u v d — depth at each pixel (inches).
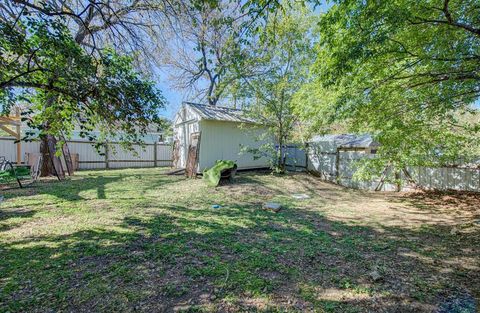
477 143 259.8
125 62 128.0
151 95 135.4
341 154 390.6
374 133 255.9
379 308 86.8
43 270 106.7
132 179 368.8
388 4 128.4
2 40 92.0
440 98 192.5
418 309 86.8
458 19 150.3
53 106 124.9
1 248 128.3
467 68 165.3
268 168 506.3
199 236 152.7
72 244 134.5
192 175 391.9
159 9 233.6
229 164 361.7
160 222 177.2
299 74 384.8
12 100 116.2
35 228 158.7
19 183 284.2
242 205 242.8
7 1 113.4
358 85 194.2
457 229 175.8
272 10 126.1
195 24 203.5
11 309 80.7
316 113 259.8
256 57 341.4
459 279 108.1
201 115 407.8
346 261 124.9
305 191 327.3
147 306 84.5
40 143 406.6
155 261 117.6
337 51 153.9
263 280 103.7
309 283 102.6
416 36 161.5
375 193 323.9
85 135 143.2
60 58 108.4
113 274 104.7
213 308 84.4
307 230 172.4
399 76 189.8
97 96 120.8
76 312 80.5
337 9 143.0
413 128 238.7
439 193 293.7
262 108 415.5
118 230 157.9
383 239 157.2
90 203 224.7
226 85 443.5
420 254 134.4
